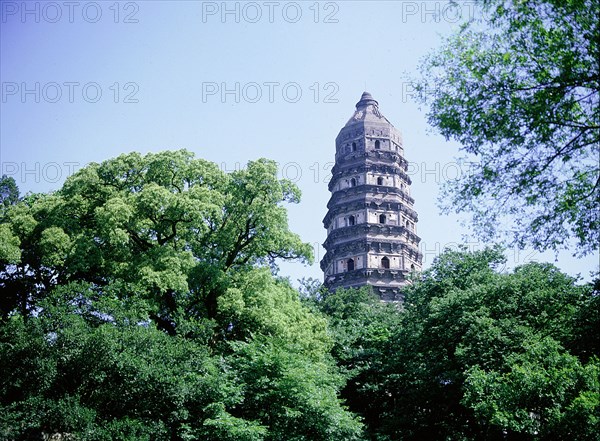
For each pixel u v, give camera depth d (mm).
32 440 23172
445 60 16938
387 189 71000
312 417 27188
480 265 42812
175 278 30484
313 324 37344
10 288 33188
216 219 34094
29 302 33500
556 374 23750
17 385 23625
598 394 21297
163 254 31703
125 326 26109
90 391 25125
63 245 31344
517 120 15734
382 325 49781
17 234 32906
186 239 34938
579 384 23453
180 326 28672
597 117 14961
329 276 68625
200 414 26391
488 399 26281
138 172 35438
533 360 26500
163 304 33281
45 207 34375
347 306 55344
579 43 14844
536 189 15883
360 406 45219
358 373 43375
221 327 33125
